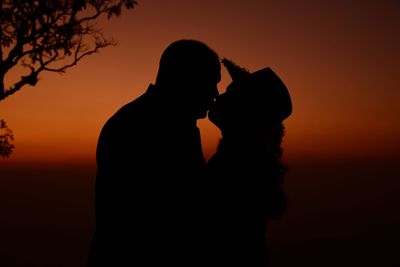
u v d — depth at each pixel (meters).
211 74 1.80
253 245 1.70
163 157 1.68
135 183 1.65
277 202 1.71
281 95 1.77
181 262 1.64
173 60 1.76
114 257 1.65
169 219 1.65
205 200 1.66
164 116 1.73
